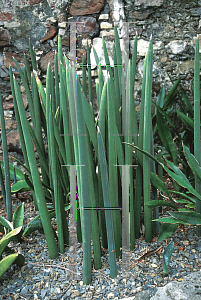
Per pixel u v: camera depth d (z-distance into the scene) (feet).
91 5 6.23
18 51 6.51
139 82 6.73
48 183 4.74
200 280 3.20
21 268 3.55
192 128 4.90
